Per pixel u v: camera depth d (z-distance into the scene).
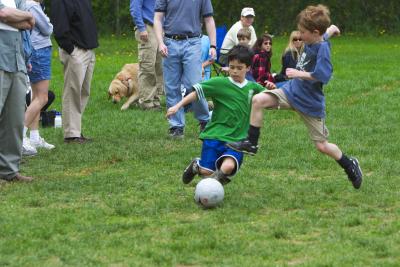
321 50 14.72
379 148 20.34
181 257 11.68
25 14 16.48
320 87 15.19
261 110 15.00
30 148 20.05
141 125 25.03
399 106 27.45
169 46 22.02
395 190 15.96
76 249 12.12
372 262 11.43
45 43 20.44
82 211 14.48
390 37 68.50
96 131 23.97
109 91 29.59
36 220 13.79
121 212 14.32
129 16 69.31
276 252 11.93
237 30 30.33
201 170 15.43
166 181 17.03
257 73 28.36
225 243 12.34
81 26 21.77
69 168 18.75
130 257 11.79
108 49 56.81
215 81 15.29
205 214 14.28
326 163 18.62
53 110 25.88
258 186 16.44
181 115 22.55
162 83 29.45
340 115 25.86
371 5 71.62
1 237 12.81
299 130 23.31
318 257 11.66
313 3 70.88
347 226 13.43
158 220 13.88
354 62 44.97
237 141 15.21
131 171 18.16
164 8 22.02
